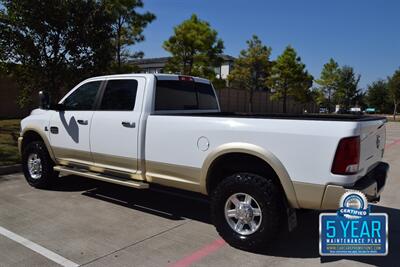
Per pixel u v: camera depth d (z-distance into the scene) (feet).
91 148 18.45
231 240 13.75
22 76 38.68
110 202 19.27
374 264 12.80
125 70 52.65
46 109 21.03
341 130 11.82
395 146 49.67
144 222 16.51
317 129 12.15
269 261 12.91
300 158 12.41
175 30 72.02
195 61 72.69
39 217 16.78
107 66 40.24
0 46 35.45
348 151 11.73
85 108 19.16
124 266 12.32
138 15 52.90
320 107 169.48
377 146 14.25
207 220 16.94
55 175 21.47
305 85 132.87
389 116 187.93
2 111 62.90
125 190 21.59
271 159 12.84
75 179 23.82
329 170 11.96
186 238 14.78
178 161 15.24
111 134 17.49
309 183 12.32
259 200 13.10
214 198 14.11
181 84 18.72
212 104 21.01
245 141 13.43
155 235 15.02
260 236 13.15
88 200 19.52
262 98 143.33
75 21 36.47
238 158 14.05
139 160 16.49
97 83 18.99
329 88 164.55
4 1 34.88
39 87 38.86
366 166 13.09
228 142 13.80
